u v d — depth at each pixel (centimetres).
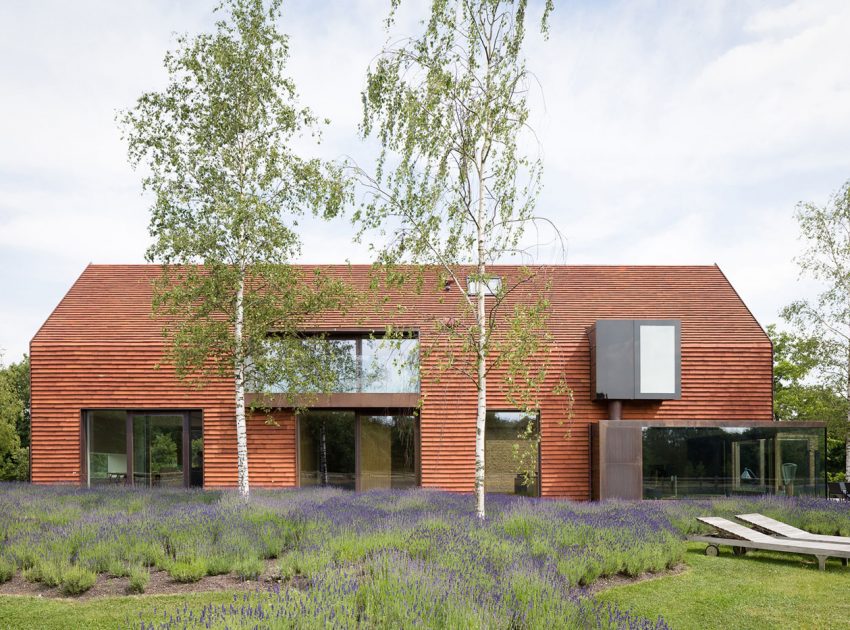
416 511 1053
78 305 1875
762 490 1558
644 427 1588
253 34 1381
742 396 1784
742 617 622
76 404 1750
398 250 945
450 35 967
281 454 1753
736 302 1952
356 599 512
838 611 641
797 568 835
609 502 1340
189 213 1352
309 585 666
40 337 1772
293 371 1407
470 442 1736
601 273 2072
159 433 1778
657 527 962
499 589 550
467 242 952
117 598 667
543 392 1756
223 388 1758
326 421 1772
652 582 758
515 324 921
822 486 1541
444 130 943
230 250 1353
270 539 837
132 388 1753
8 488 1469
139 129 1338
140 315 1831
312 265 2056
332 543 774
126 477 1759
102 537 826
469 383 1748
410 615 457
